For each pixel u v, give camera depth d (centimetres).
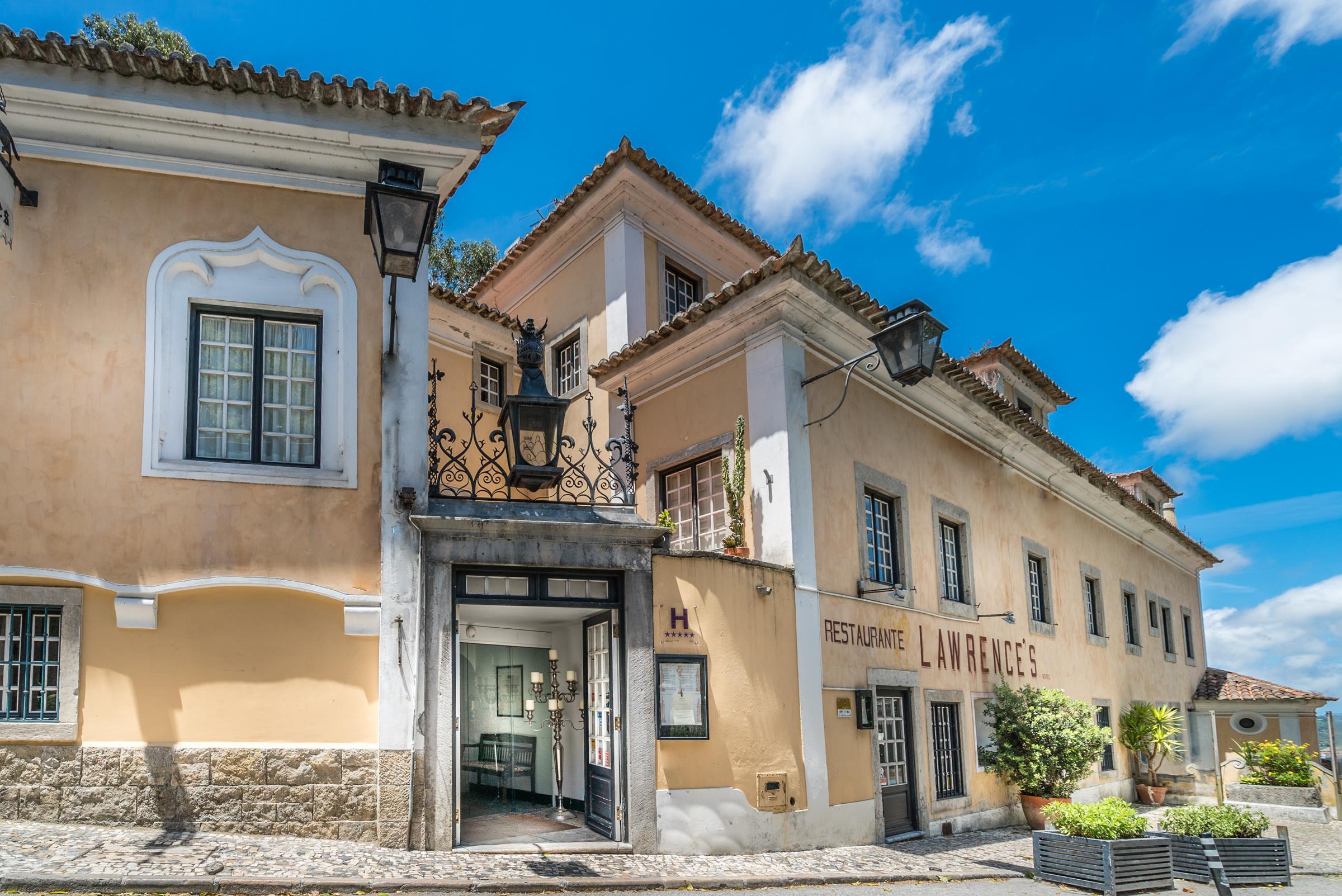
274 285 849
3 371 767
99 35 1731
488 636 1055
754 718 945
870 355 1035
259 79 819
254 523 797
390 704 793
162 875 621
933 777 1203
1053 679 1591
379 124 865
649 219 1508
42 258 791
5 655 747
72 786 734
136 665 760
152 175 831
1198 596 2666
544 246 1619
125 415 788
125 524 770
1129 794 1798
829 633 1056
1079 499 1847
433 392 886
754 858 893
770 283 1058
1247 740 2261
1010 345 2097
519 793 1139
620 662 892
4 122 792
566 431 1511
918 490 1296
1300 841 1396
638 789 866
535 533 868
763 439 1090
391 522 828
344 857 721
